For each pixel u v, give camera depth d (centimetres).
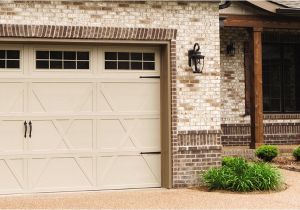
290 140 1750
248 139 1716
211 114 1045
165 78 1030
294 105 1803
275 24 1606
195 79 1037
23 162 986
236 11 1576
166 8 1024
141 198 934
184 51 1032
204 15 1045
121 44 1015
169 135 1024
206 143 1042
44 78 996
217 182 998
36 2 962
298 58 1809
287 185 1048
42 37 964
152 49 1042
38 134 993
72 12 979
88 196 960
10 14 951
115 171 1029
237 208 845
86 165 1016
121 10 1002
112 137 1028
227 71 1722
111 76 1027
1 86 977
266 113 1777
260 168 1028
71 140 1009
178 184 1029
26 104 988
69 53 1009
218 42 1049
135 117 1038
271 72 1792
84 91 1015
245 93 1733
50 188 997
